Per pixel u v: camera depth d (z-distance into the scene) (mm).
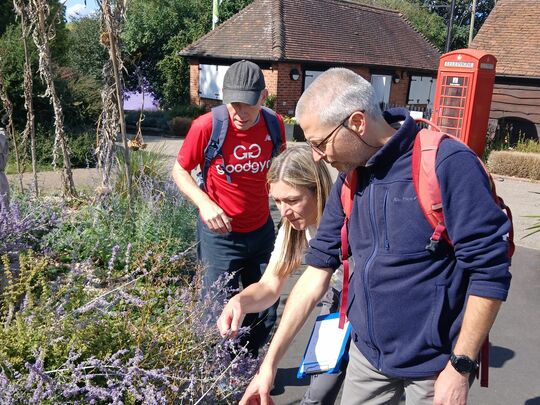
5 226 3938
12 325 2447
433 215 1764
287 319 2217
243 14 23219
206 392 2283
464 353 1742
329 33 23359
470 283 1765
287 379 3572
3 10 16047
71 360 2230
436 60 28688
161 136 19406
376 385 2109
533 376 3797
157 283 3252
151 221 5059
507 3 17047
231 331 2387
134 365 2197
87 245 4645
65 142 6758
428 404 1940
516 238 7562
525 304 5098
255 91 3068
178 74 27250
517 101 15219
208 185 3293
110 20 5637
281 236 2605
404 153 1847
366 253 1951
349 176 1993
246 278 3584
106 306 2658
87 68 25734
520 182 12492
